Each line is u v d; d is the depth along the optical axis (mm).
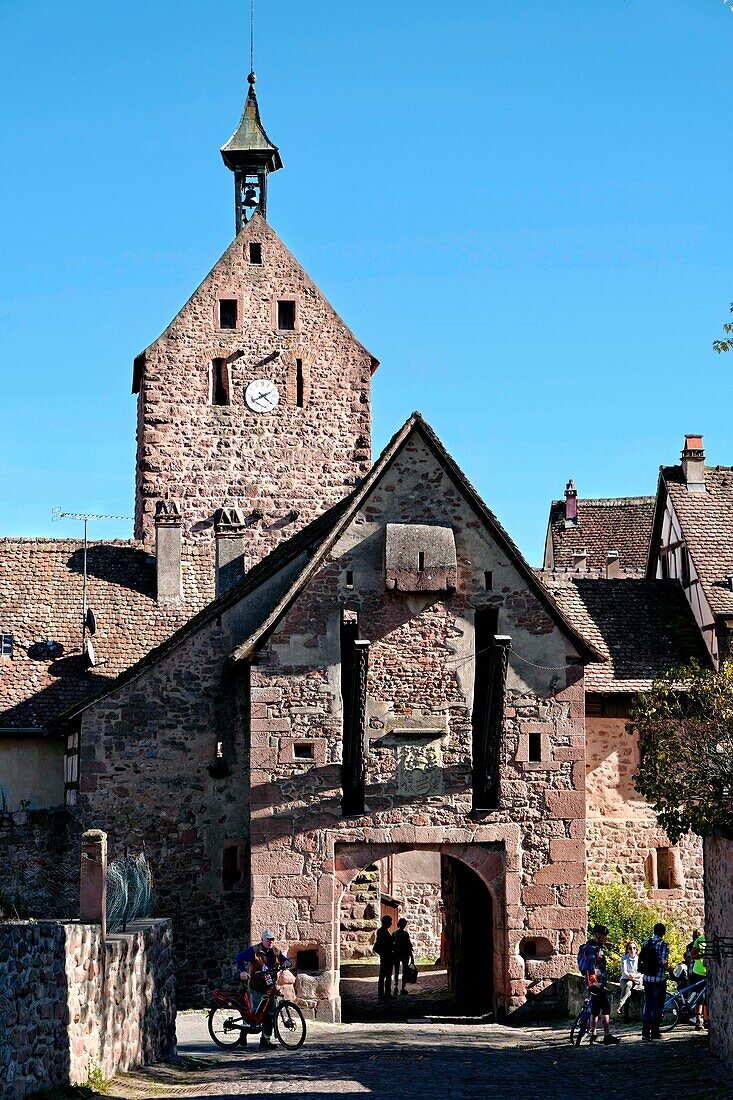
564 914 28000
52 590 37312
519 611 28547
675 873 33156
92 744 30203
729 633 33938
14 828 29406
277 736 27953
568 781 28312
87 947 17891
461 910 31672
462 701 28188
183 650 30672
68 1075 16922
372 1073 19766
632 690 33594
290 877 27703
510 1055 22234
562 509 56062
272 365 43969
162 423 43438
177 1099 16969
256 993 23641
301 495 43719
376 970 36375
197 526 43219
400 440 28656
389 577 28047
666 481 38125
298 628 28203
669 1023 25891
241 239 44406
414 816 27875
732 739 22141
